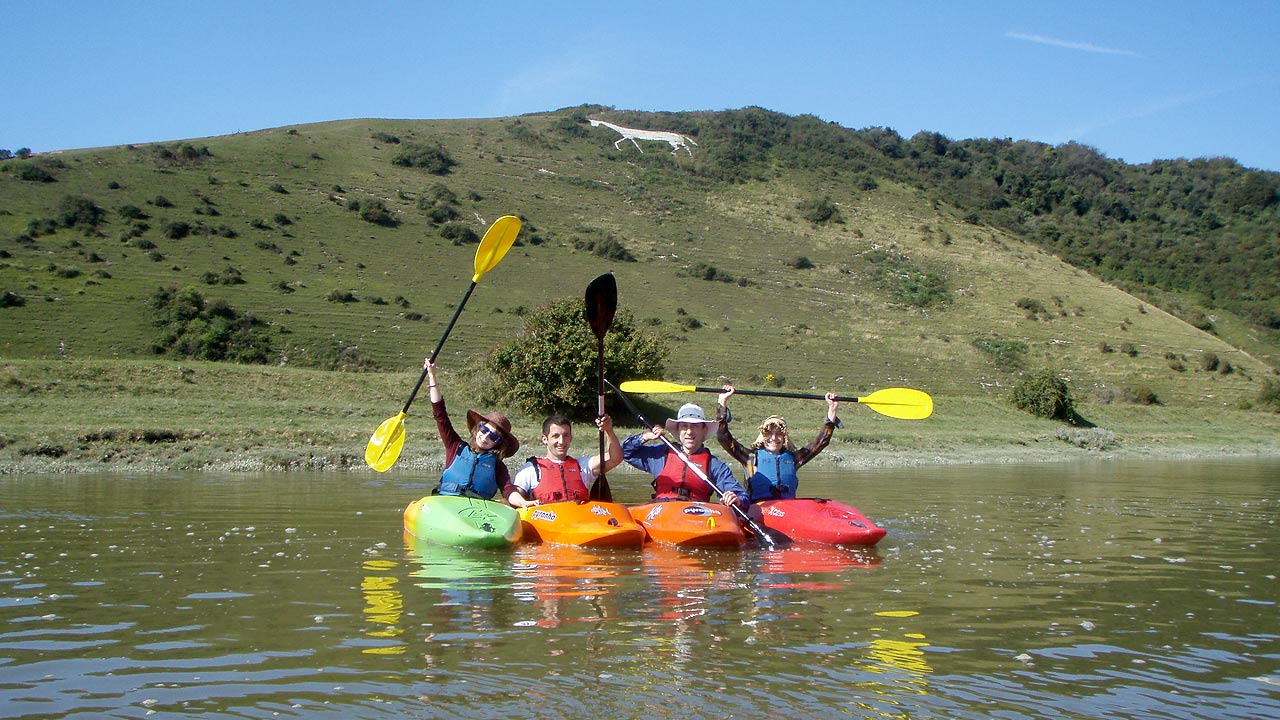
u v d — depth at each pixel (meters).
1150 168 126.25
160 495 11.49
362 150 80.88
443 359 39.72
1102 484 16.16
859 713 3.79
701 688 4.04
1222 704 3.97
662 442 9.34
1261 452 34.56
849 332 55.16
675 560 7.22
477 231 63.78
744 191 88.88
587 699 3.89
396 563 6.85
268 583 6.08
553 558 7.20
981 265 75.50
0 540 7.75
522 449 21.70
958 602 5.75
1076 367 54.59
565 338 27.97
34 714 3.70
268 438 19.16
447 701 3.86
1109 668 4.43
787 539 8.36
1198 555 7.75
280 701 3.85
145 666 4.29
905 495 13.19
